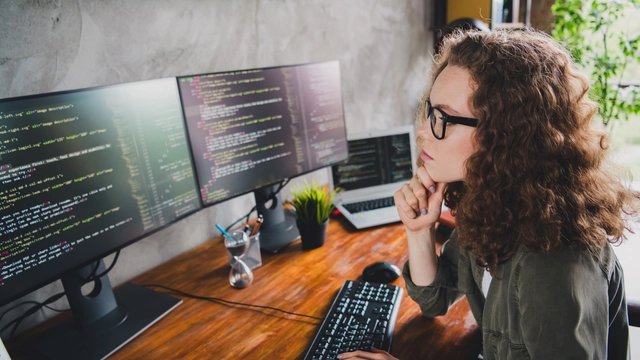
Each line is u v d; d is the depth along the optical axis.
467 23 2.11
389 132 1.72
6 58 1.04
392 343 0.95
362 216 1.57
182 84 1.15
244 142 1.32
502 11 2.34
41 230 0.90
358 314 1.01
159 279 1.29
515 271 0.74
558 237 0.67
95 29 1.19
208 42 1.47
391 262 1.28
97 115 0.97
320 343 0.93
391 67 2.35
